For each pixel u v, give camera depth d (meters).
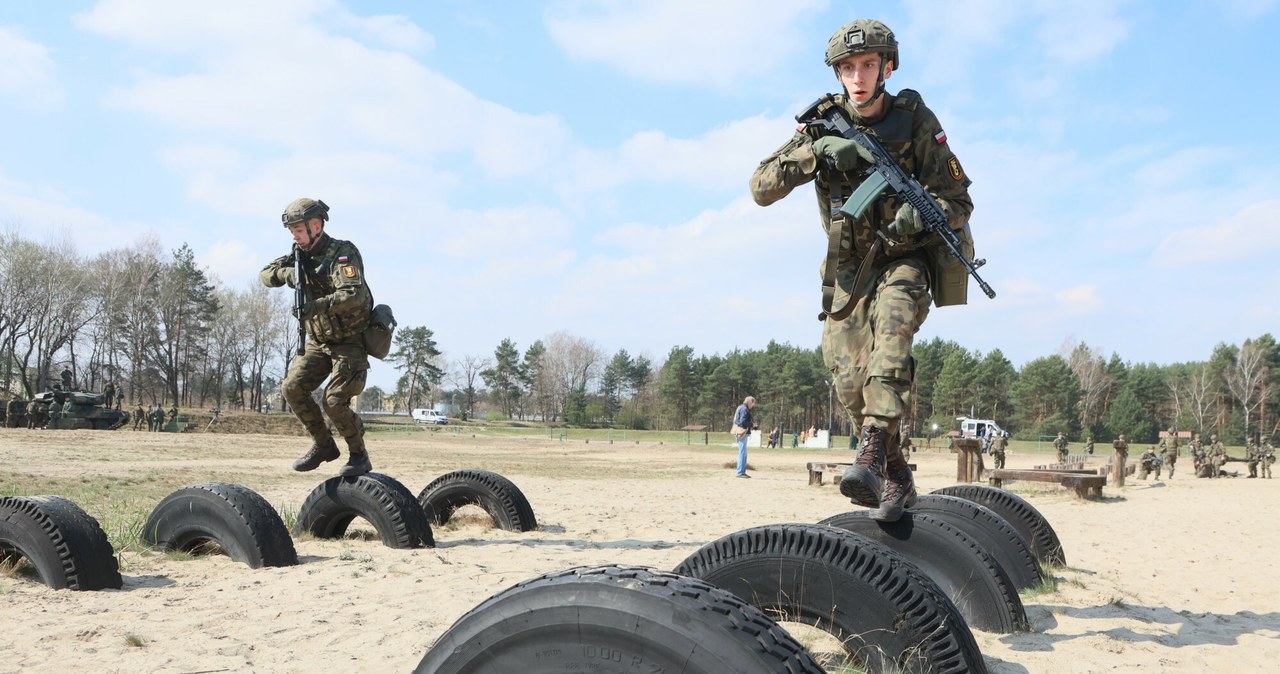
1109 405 115.81
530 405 139.12
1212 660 4.31
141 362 83.56
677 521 10.11
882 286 3.97
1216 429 100.69
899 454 4.20
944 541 4.62
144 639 4.25
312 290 7.15
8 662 3.85
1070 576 6.60
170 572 6.02
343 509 7.47
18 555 5.79
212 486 6.54
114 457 19.78
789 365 109.44
